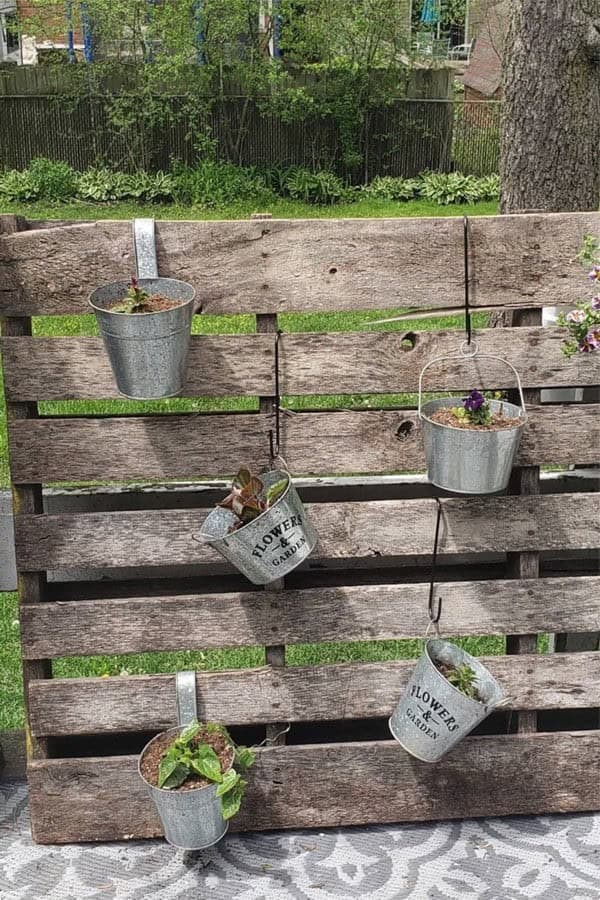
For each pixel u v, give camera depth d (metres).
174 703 2.18
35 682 2.15
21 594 2.13
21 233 1.97
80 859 2.14
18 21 13.61
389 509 2.13
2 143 12.49
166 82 12.32
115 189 11.80
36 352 2.01
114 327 1.79
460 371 2.10
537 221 2.03
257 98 12.45
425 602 2.18
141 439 2.07
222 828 2.07
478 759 2.24
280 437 2.08
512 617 2.21
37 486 2.11
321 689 2.19
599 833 2.22
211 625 2.15
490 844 2.18
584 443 2.14
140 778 2.18
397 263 2.03
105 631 2.14
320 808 2.24
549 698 2.24
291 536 1.92
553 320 2.43
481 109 13.00
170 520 2.10
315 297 2.04
